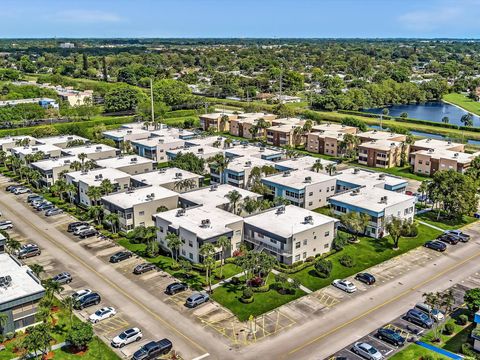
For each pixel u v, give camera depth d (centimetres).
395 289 8450
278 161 14788
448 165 15088
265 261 8181
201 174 14500
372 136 18725
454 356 6575
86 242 10362
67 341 6775
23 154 15212
